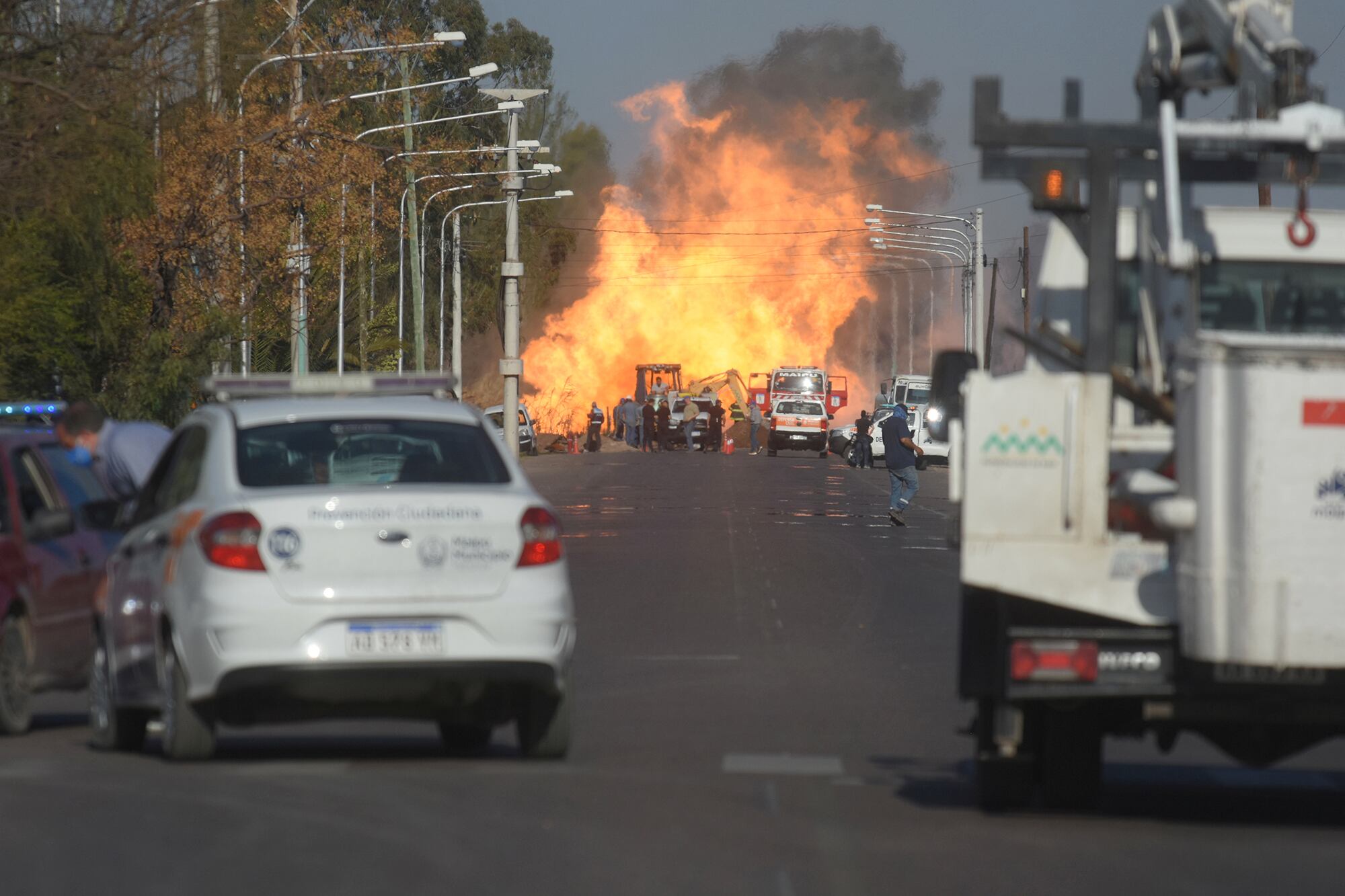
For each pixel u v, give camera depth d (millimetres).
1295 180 21641
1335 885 18250
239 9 68750
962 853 19688
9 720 29359
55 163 62906
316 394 27391
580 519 89125
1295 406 18969
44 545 30453
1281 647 19062
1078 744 22078
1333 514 19000
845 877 18359
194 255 93125
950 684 35375
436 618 23906
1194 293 23172
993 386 20719
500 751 27578
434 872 18391
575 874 18359
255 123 94250
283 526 23719
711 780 24234
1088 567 20516
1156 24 23797
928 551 70250
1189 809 23094
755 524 85750
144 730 27578
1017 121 21281
